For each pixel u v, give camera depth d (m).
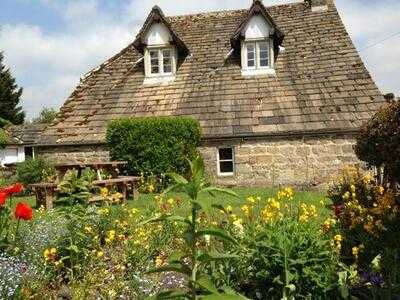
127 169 16.05
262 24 18.20
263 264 4.78
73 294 5.28
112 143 16.33
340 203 9.26
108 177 14.16
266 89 17.38
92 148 17.42
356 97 16.31
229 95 17.48
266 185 16.16
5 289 4.78
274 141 16.14
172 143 15.80
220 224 5.57
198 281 2.84
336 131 15.51
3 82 44.34
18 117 45.09
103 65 20.52
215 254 3.07
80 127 17.81
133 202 12.71
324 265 4.76
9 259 5.51
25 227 7.11
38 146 17.77
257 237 4.89
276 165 16.12
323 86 16.95
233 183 16.36
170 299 3.04
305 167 15.91
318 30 19.44
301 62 18.14
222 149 16.75
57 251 6.16
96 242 6.54
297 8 21.17
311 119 15.96
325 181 15.73
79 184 6.70
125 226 7.63
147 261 6.22
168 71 19.03
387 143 9.73
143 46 19.09
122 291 5.43
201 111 17.16
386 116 10.31
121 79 19.52
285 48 18.95
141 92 18.62
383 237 6.13
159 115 17.38
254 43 18.30
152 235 6.85
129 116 17.67
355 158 15.59
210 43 20.09
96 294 5.46
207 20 21.77
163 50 19.02
